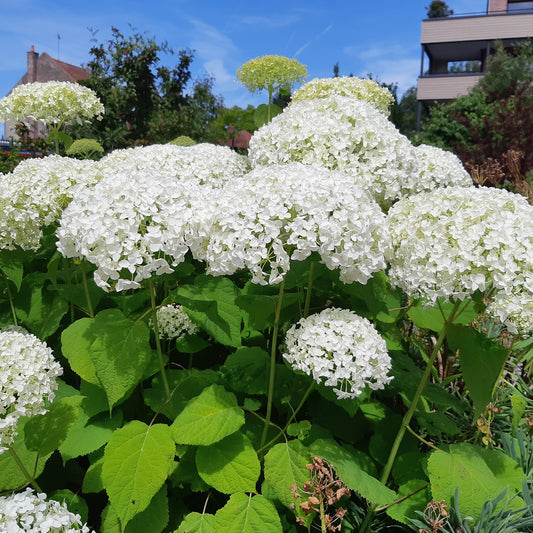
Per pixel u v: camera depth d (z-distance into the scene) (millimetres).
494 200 2102
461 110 20672
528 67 20594
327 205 2020
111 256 1948
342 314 2270
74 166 3086
